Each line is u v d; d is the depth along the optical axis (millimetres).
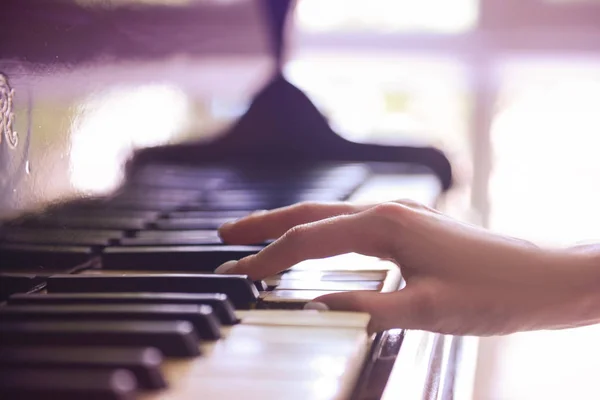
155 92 1049
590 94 1854
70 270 635
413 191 885
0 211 586
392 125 1704
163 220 738
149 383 437
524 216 1854
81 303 516
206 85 1504
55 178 668
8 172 597
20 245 602
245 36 1628
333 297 541
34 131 637
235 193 840
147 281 553
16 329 467
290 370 456
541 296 558
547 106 1875
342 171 967
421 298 542
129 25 896
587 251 580
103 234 684
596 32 1817
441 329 552
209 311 491
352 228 559
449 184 1064
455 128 1905
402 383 491
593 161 1863
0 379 421
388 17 1898
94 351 447
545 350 1586
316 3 1906
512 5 1832
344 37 1913
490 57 1869
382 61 1927
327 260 643
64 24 701
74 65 721
